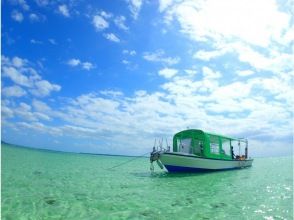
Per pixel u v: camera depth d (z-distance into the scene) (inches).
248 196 485.4
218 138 938.1
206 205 412.8
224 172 924.0
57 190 527.2
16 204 400.2
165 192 523.2
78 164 1380.4
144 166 1395.2
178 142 914.1
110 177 769.6
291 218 344.5
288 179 740.7
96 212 367.2
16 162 1221.1
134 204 415.8
